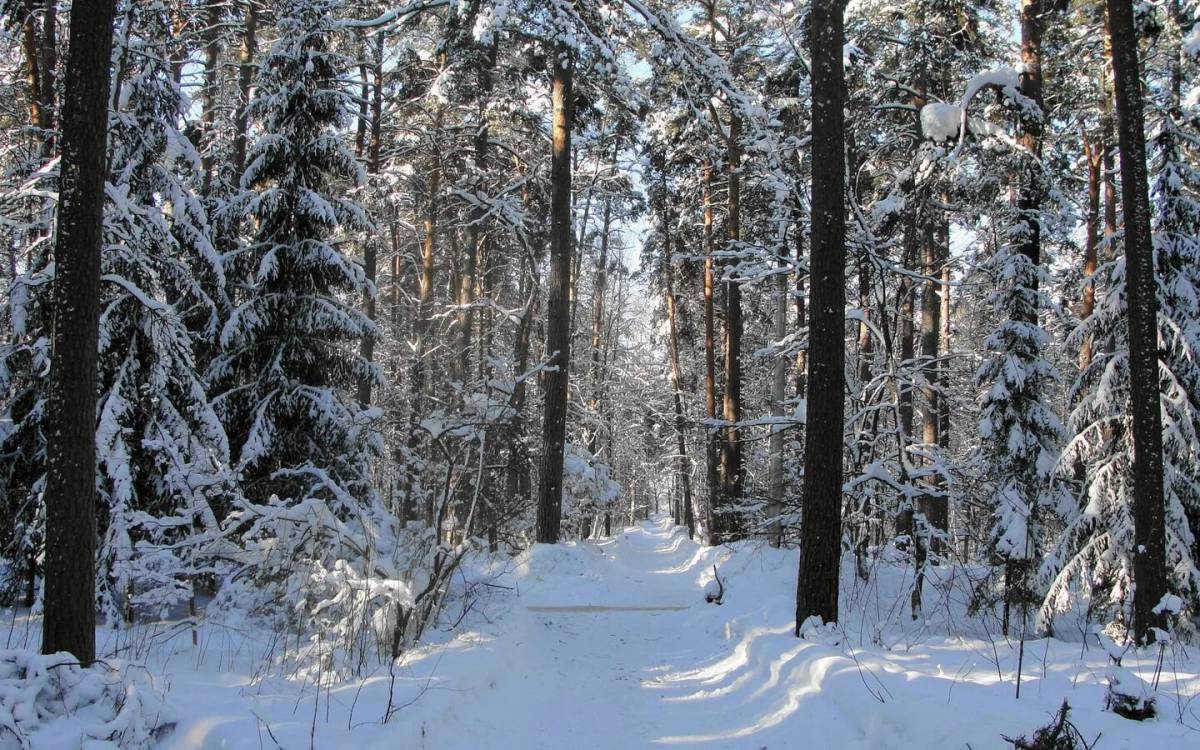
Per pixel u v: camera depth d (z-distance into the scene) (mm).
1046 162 13562
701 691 7879
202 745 4676
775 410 20078
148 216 10086
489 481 14617
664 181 26547
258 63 16578
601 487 23812
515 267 28484
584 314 39938
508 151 23797
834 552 8797
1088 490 10680
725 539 20500
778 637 8602
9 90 14391
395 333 26000
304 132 12477
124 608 8797
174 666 6660
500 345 31656
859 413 12328
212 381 12211
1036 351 11336
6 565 9781
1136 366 8781
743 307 26688
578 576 15305
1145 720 5188
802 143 13609
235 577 8609
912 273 12445
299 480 11945
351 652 7195
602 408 37531
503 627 9398
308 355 12297
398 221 23562
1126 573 10031
